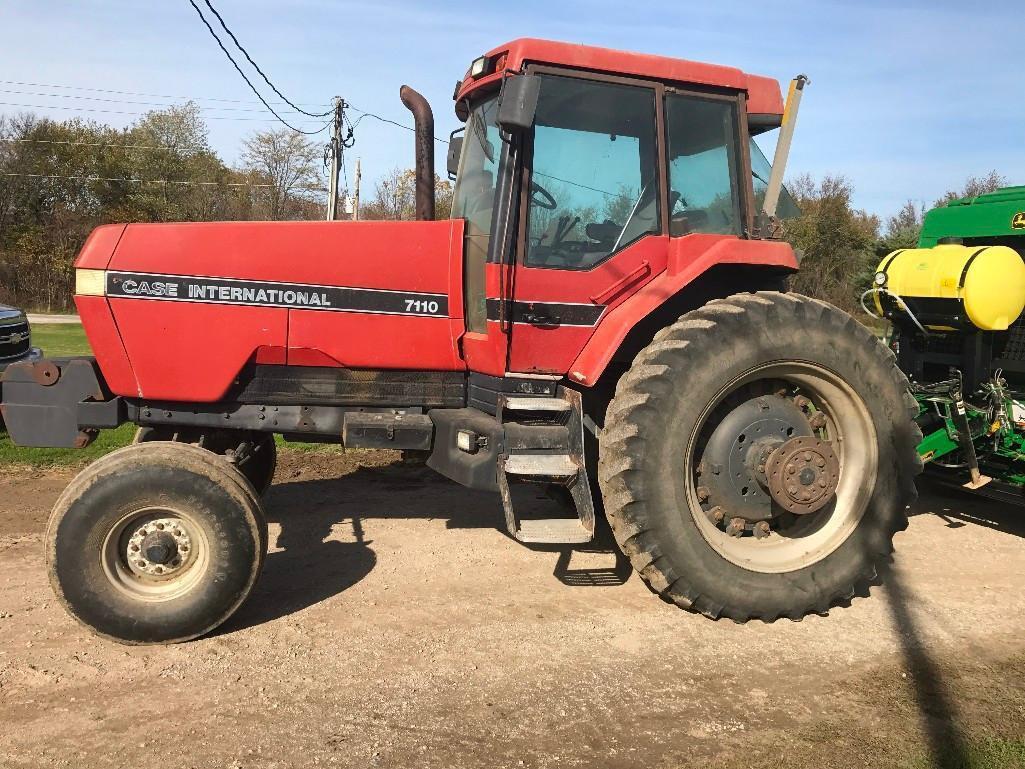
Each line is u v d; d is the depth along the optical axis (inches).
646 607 151.0
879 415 150.0
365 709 112.4
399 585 158.2
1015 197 198.1
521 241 146.9
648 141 154.3
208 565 129.5
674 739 106.9
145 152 1487.5
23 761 98.4
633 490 135.2
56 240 1425.9
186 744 102.9
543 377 150.6
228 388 148.9
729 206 163.0
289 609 145.8
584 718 111.6
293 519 198.2
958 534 197.8
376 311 151.9
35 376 146.2
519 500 217.5
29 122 1498.5
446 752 102.5
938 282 188.1
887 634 141.8
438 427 151.8
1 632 132.9
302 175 1482.5
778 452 144.3
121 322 144.1
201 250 146.3
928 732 109.4
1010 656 133.8
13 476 230.5
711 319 141.2
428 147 183.3
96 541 126.3
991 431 189.2
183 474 127.3
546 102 148.0
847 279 1243.8
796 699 118.3
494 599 152.6
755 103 165.0
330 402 154.4
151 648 129.3
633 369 141.4
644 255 153.9
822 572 145.6
